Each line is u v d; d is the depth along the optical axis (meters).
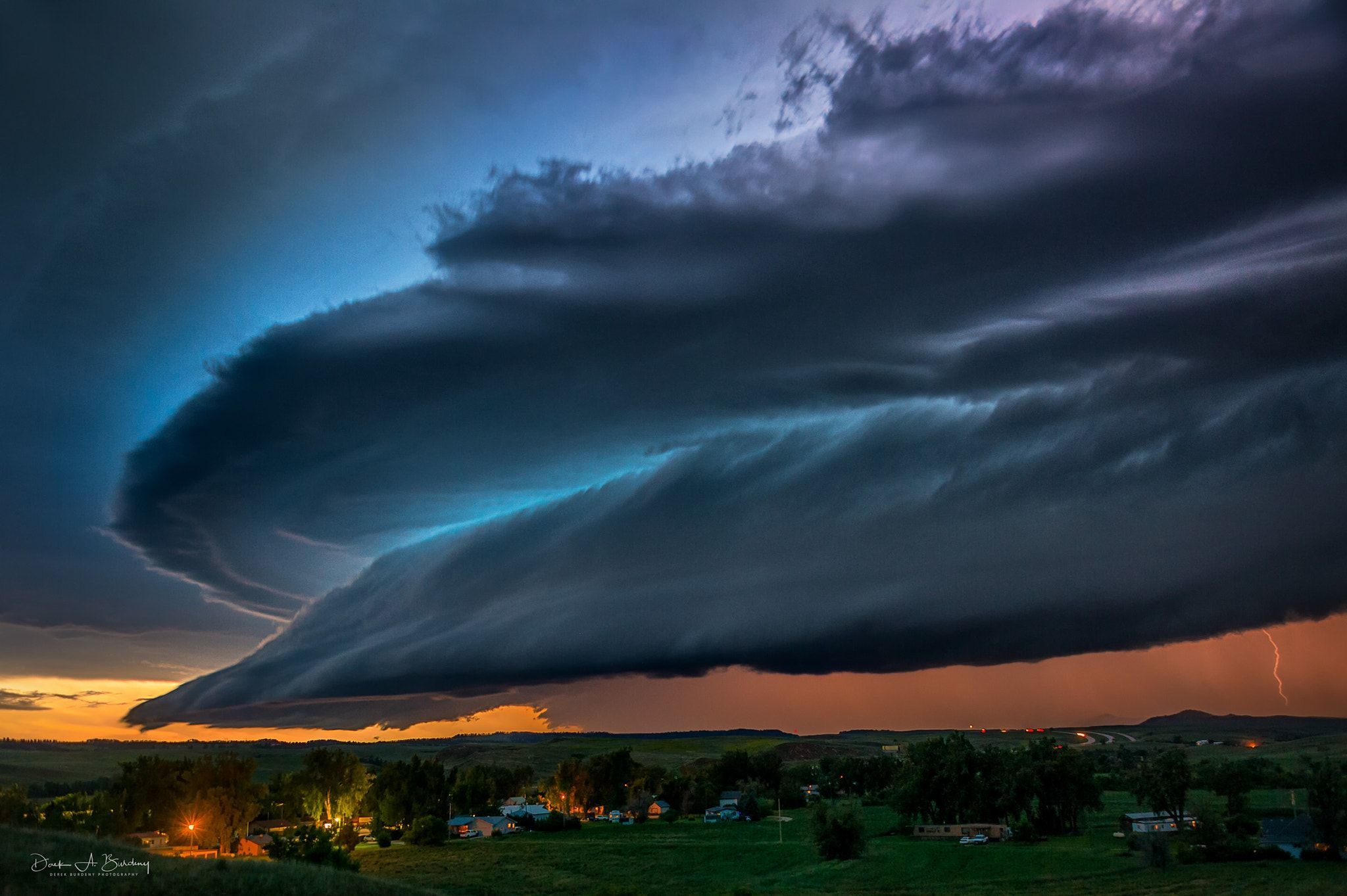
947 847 123.00
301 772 168.25
